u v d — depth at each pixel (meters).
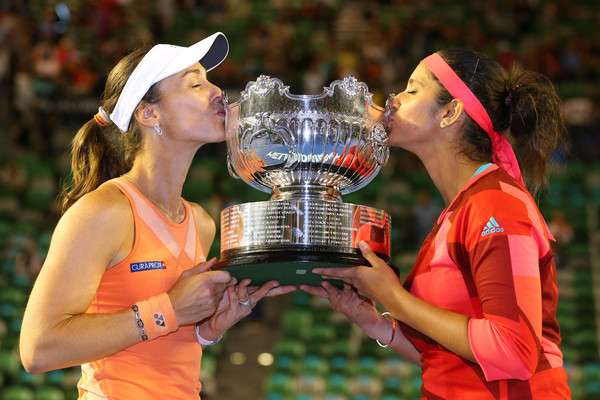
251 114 2.87
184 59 2.94
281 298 13.58
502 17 21.39
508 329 2.50
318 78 17.20
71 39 18.19
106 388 2.78
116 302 2.81
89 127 3.17
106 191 2.81
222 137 3.01
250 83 2.88
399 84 16.84
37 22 18.12
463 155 2.95
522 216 2.63
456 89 2.92
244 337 12.40
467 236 2.69
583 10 21.69
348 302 3.23
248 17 21.53
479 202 2.69
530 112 2.96
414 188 15.30
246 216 2.76
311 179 2.97
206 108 2.99
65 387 9.83
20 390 9.45
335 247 2.71
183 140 3.01
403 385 10.36
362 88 2.91
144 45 3.19
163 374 2.86
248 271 2.80
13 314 11.04
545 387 2.65
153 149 3.02
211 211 14.00
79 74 16.45
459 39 19.58
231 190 15.02
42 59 16.45
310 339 11.43
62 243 2.67
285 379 10.54
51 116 15.50
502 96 2.99
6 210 13.57
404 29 19.70
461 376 2.75
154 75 2.94
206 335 3.20
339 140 2.84
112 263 2.81
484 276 2.58
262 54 19.33
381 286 2.69
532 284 2.55
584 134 15.58
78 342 2.59
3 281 11.72
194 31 20.67
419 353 3.27
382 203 14.84
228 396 10.90
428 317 2.62
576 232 13.96
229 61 16.42
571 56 18.58
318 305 12.33
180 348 2.94
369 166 2.98
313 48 20.00
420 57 18.59
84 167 3.18
